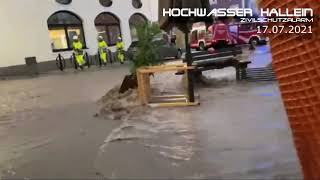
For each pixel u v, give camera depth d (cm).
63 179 373
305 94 143
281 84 154
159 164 385
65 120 668
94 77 1480
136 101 732
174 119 581
